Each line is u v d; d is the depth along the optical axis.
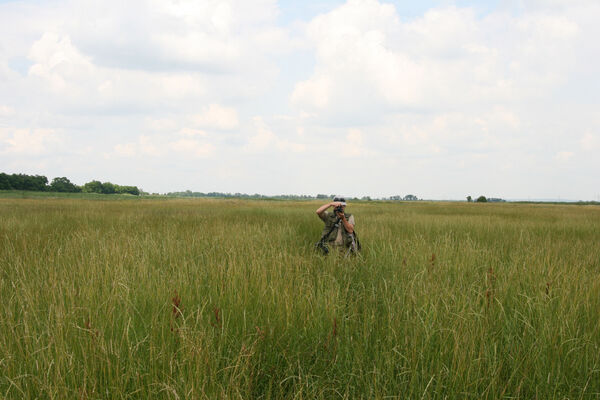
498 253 6.77
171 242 6.54
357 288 4.66
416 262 5.25
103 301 3.37
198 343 2.56
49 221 11.98
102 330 2.71
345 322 3.33
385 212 20.80
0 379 2.36
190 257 5.63
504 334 3.16
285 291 3.50
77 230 9.30
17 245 7.00
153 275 4.16
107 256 5.00
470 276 4.78
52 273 4.27
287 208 22.05
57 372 2.25
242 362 2.55
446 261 5.23
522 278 4.49
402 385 2.54
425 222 12.65
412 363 2.62
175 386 2.27
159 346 2.76
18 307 3.50
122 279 3.92
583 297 3.70
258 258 4.87
